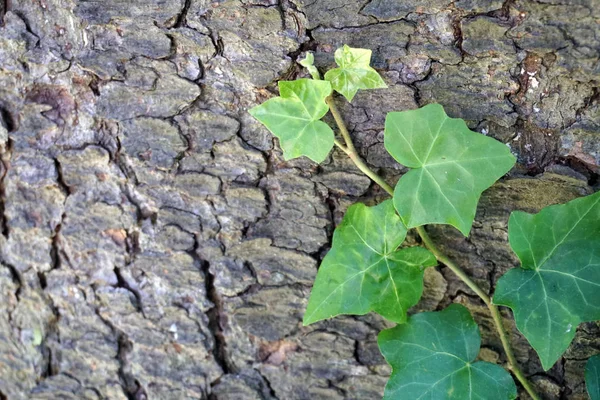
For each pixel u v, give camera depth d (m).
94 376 0.55
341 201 0.51
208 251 0.52
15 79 0.52
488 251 0.50
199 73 0.50
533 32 0.47
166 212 0.52
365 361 0.53
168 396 0.55
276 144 0.51
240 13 0.49
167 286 0.53
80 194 0.53
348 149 0.50
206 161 0.51
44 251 0.54
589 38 0.47
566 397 0.51
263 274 0.52
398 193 0.48
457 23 0.48
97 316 0.54
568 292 0.47
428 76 0.49
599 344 0.50
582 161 0.48
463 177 0.47
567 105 0.48
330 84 0.48
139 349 0.54
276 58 0.49
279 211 0.52
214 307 0.53
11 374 0.57
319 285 0.50
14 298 0.56
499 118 0.49
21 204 0.54
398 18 0.48
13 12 0.51
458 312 0.50
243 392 0.54
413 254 0.49
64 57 0.51
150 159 0.52
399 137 0.48
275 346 0.54
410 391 0.50
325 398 0.54
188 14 0.49
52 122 0.52
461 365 0.50
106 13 0.50
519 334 0.51
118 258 0.53
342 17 0.49
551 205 0.48
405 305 0.49
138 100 0.51
